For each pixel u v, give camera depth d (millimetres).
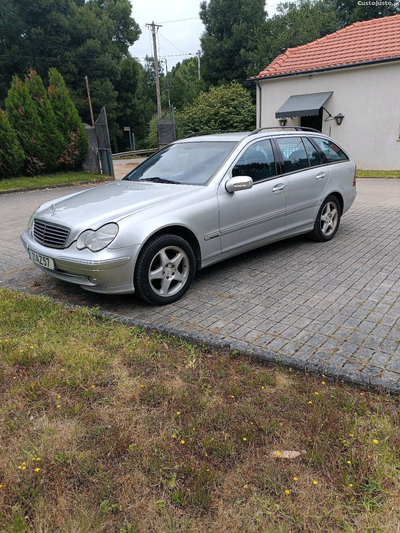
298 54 17891
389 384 2590
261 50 33031
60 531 1735
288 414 2391
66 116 15906
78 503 1862
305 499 1861
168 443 2197
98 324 3543
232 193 4527
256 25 35969
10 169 14695
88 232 3766
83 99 38688
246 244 4832
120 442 2178
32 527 1755
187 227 4117
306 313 3816
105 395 2604
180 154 5148
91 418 2373
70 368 2869
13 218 8938
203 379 2748
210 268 5141
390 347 3178
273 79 17359
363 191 10781
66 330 3406
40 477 1984
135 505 1852
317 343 3273
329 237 6105
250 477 1985
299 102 16344
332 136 16453
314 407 2428
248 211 4719
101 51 40188
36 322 3545
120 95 44969
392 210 8172
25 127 15008
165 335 3344
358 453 2090
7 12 35031
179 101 52531
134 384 2709
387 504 1826
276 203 5051
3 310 3752
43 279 4941
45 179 14945
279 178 5098
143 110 48281
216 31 38188
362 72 15133
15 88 14891
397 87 14562
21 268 5367
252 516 1787
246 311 3902
